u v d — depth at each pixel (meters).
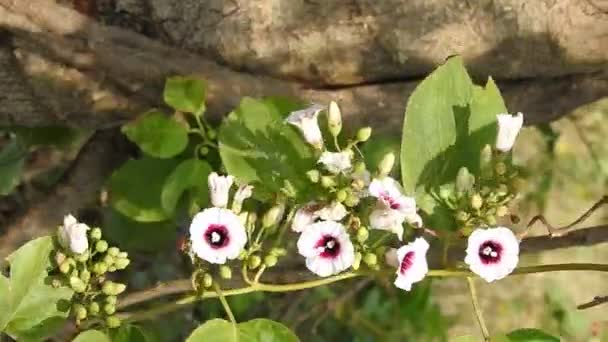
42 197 1.11
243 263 0.83
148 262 1.35
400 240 0.84
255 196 0.87
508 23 0.93
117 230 1.11
